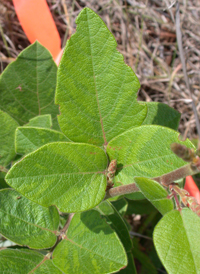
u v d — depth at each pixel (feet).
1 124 1.01
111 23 2.04
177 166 0.73
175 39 2.09
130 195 0.93
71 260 0.80
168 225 0.70
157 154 0.75
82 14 0.73
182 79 1.99
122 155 0.78
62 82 0.76
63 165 0.72
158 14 2.07
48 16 1.27
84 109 0.78
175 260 0.67
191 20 2.06
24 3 1.31
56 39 1.28
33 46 1.16
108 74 0.77
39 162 0.70
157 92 1.99
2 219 0.84
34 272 0.81
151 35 2.11
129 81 0.77
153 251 1.44
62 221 1.03
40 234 0.86
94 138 0.80
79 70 0.76
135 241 1.38
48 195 0.70
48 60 1.17
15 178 0.69
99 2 2.02
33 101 1.19
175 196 0.71
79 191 0.73
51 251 0.86
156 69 2.02
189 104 1.94
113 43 0.75
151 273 1.37
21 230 0.85
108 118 0.79
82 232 0.82
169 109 0.99
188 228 0.70
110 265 0.77
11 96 1.17
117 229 0.97
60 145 0.72
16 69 1.16
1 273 0.78
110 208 0.97
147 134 0.75
